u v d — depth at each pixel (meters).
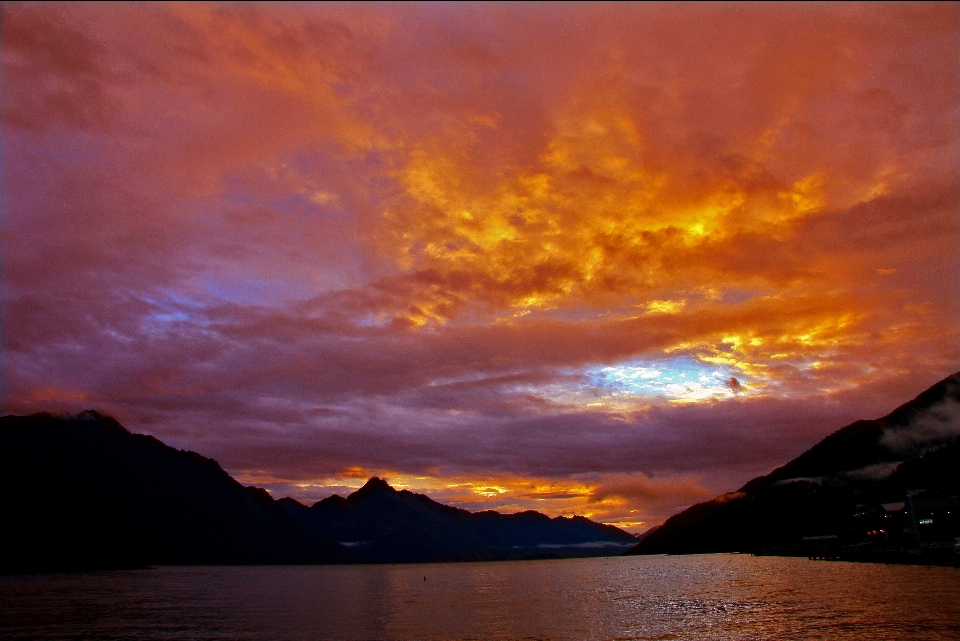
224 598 130.12
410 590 157.88
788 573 132.25
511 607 101.12
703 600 92.88
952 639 52.84
